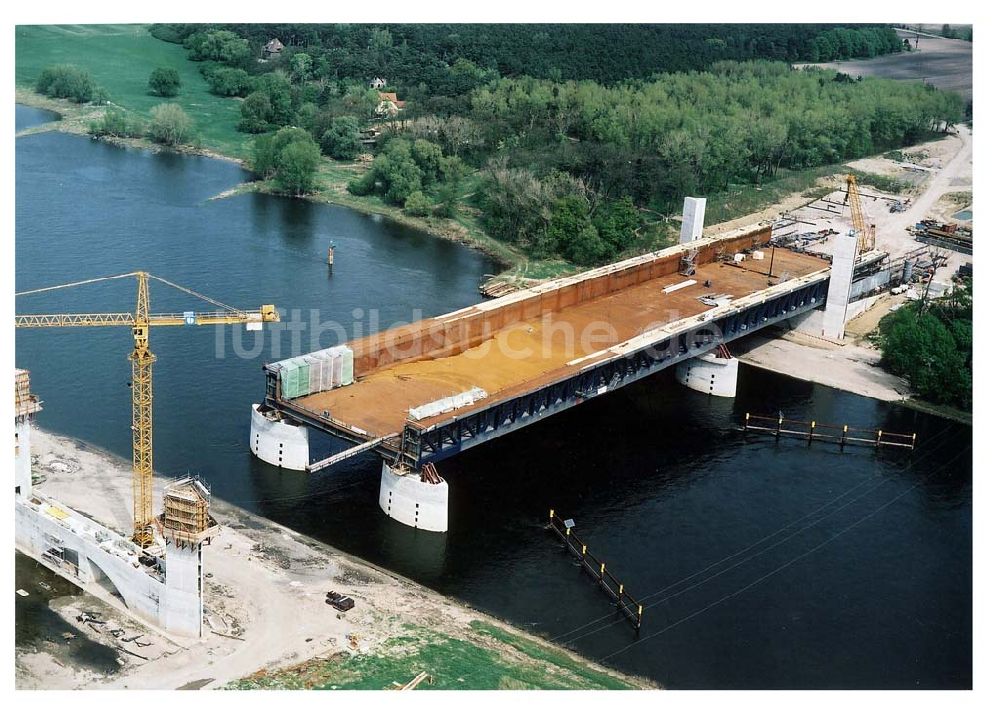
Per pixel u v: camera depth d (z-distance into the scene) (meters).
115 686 129.62
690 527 178.62
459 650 142.38
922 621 158.00
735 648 149.88
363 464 188.38
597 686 137.75
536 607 155.88
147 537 154.75
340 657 138.25
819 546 175.50
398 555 164.75
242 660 136.25
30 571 153.75
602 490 187.88
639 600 159.00
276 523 169.38
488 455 196.88
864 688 142.38
